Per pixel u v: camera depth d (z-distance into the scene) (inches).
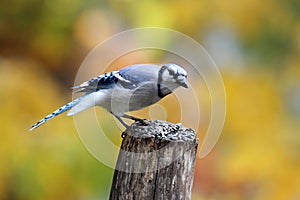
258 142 438.9
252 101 446.3
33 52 449.4
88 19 444.5
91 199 424.8
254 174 434.6
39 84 434.0
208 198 436.1
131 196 270.5
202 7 449.4
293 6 476.1
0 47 448.8
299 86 467.2
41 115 426.0
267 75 460.1
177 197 269.6
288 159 438.6
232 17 455.2
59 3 446.0
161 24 441.1
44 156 420.8
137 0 445.4
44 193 418.9
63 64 448.1
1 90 423.5
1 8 446.0
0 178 413.7
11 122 419.2
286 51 471.2
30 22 449.1
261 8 462.0
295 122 452.1
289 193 434.9
